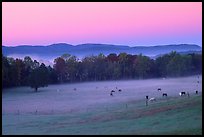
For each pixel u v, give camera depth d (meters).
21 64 145.25
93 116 50.97
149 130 34.88
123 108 57.94
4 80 126.12
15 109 69.94
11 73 132.25
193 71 158.25
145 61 175.00
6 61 134.75
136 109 52.69
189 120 37.88
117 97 85.88
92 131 38.00
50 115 57.62
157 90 99.25
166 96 75.81
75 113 58.16
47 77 137.25
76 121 47.47
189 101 51.03
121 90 109.69
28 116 57.16
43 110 67.06
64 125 44.47
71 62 182.38
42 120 50.94
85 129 39.69
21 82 133.12
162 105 52.22
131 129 36.66
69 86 143.00
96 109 62.56
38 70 135.50
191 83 117.12
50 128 42.72
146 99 70.81
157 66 173.75
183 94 72.50
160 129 34.72
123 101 74.44
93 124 43.16
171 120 39.25
